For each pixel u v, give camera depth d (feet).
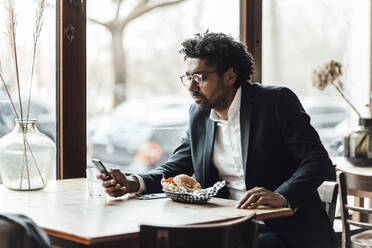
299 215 6.69
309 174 6.42
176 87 12.23
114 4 10.59
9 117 8.45
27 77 8.51
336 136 13.17
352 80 13.29
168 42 11.78
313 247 6.63
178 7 11.53
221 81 6.93
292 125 6.79
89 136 11.55
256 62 10.91
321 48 12.74
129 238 4.64
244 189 7.10
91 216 5.36
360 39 13.28
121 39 11.05
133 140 11.99
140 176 7.11
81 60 8.59
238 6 10.81
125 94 11.69
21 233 3.92
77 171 8.59
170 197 6.39
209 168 7.25
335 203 8.21
